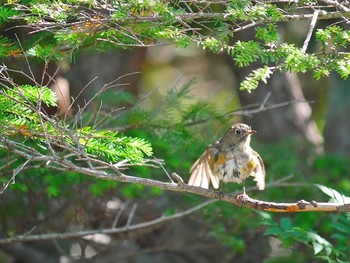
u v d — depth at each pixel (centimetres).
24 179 1268
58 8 828
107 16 836
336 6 866
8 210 1359
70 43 962
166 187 844
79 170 830
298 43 1878
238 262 1556
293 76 1984
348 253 1148
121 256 1520
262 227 1375
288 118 1936
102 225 1497
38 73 1254
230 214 1362
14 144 841
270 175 1441
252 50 811
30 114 884
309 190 1441
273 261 1302
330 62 803
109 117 1229
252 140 1631
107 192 1412
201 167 1059
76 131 838
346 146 1820
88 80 1702
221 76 2183
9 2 854
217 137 1288
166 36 839
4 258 1758
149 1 798
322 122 2166
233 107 2145
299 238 1023
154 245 1575
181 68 2183
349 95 1831
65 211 1428
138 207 1486
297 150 1722
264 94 1930
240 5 823
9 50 986
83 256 1473
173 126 1252
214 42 816
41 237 1221
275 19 827
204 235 1511
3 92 821
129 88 1855
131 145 880
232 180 1030
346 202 908
